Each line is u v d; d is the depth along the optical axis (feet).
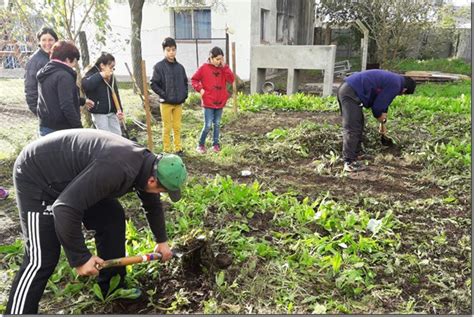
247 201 15.56
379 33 56.85
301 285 11.18
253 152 22.85
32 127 26.25
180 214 15.07
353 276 11.14
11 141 23.32
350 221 14.16
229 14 47.57
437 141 23.79
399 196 17.31
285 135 24.95
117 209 10.16
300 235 13.66
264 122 29.89
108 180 7.88
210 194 16.38
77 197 7.84
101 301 10.58
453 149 21.20
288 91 40.29
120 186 8.10
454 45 68.33
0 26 26.78
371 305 10.51
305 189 17.98
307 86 49.62
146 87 21.33
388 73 18.86
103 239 10.16
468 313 10.33
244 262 12.05
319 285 11.18
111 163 7.92
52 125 14.52
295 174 19.92
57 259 8.95
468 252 12.98
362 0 63.26
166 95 21.22
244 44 48.06
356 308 10.37
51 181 8.49
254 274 11.54
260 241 13.41
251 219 14.82
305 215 14.55
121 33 49.11
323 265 11.82
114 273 10.50
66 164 8.38
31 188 8.54
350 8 65.16
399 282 11.51
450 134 25.11
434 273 11.98
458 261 12.59
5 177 18.98
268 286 11.09
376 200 16.69
